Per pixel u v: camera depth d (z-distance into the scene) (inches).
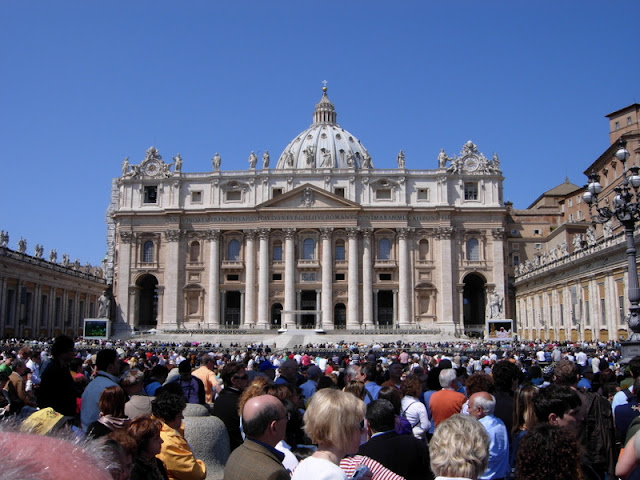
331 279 4357.8
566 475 249.6
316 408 294.2
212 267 4424.2
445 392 521.7
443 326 4293.8
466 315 4872.0
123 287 4463.6
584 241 3070.9
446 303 4318.4
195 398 601.0
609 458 470.0
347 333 3924.7
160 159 4601.4
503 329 3154.5
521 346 2787.9
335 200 4377.5
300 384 770.2
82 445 128.4
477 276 4571.9
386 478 332.5
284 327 4269.2
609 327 2662.4
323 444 291.9
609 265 2659.9
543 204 5137.8
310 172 4495.6
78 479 112.2
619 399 521.3
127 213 4512.8
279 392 469.1
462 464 273.0
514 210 4950.8
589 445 472.1
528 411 410.0
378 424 374.6
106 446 209.6
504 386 504.1
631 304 1096.2
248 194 4500.5
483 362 1322.6
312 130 6983.3
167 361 1353.3
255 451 306.0
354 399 299.9
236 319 4581.7
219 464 434.9
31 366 1058.7
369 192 4473.4
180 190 4549.7
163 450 361.4
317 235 4421.8
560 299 3442.4
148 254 4537.4
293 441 471.8
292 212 4387.3
